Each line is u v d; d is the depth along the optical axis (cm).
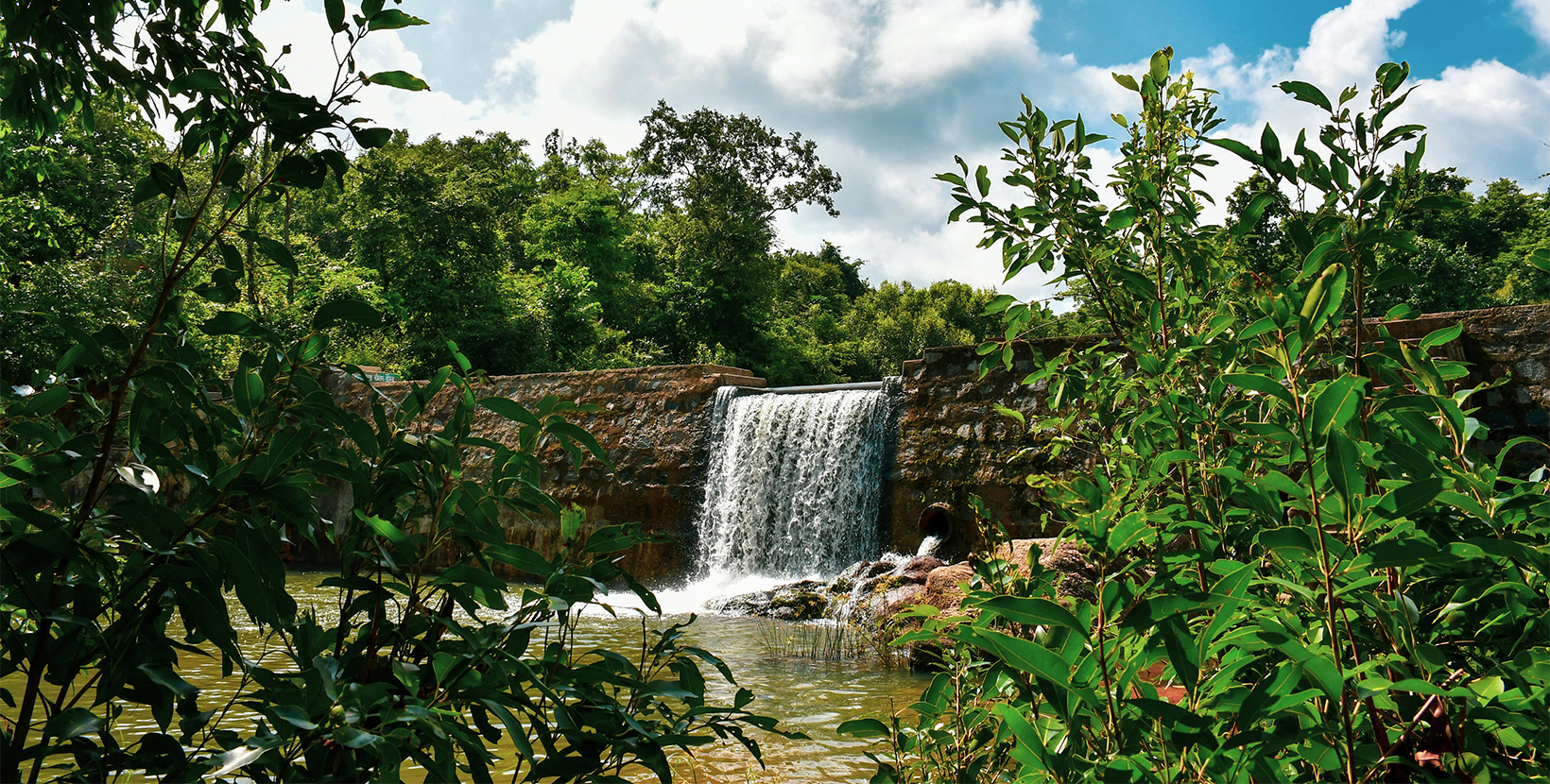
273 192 143
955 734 172
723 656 791
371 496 145
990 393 1141
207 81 139
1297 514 145
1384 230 154
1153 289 212
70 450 123
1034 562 152
